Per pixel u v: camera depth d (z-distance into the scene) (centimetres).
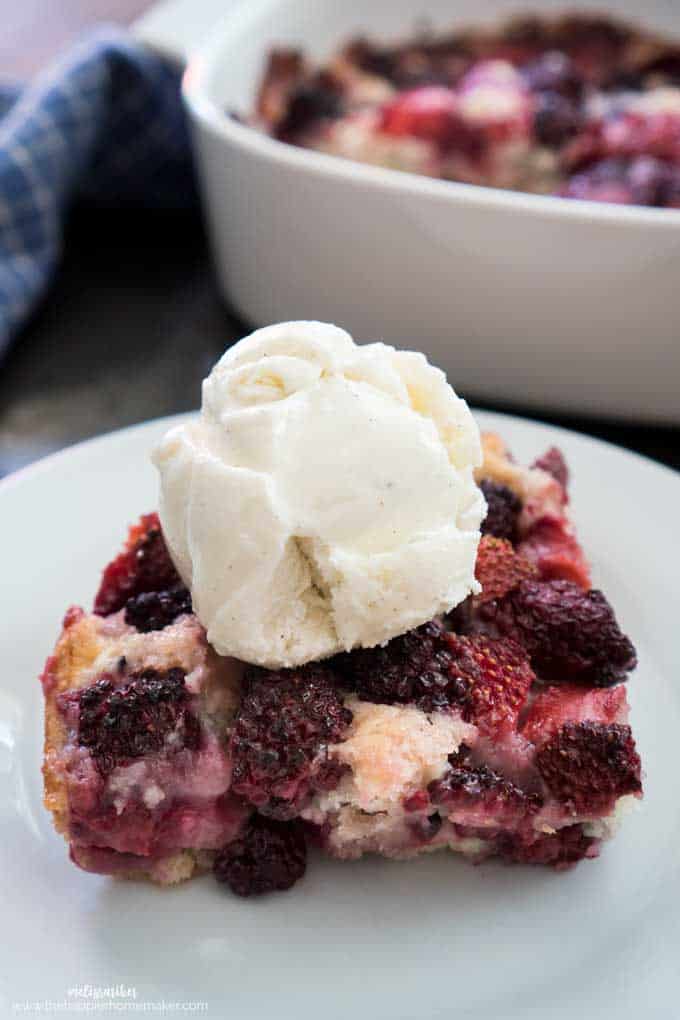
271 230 45
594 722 30
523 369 45
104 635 32
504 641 32
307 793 30
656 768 33
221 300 51
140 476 39
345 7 59
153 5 66
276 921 30
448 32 60
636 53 59
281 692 30
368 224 44
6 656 35
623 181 49
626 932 30
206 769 30
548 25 60
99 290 51
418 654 30
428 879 31
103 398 46
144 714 30
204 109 46
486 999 29
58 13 65
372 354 30
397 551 29
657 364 44
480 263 43
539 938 30
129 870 31
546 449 40
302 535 29
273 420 29
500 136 51
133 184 53
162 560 33
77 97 50
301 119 54
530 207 42
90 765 30
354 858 31
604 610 32
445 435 31
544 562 34
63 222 53
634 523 38
